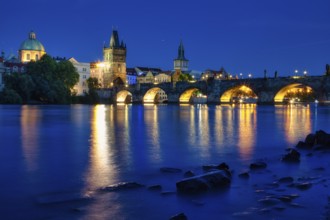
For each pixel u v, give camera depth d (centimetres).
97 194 1402
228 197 1362
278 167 1941
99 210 1223
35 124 4847
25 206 1252
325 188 1483
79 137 3291
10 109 9962
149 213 1198
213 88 19000
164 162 2070
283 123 5300
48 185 1529
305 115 7744
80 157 2209
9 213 1184
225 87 18425
